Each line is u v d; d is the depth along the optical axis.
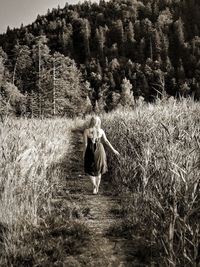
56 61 38.72
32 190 4.64
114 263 3.23
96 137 5.88
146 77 96.19
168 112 6.59
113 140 8.30
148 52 179.75
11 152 4.64
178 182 3.65
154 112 6.90
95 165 5.79
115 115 11.16
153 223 3.50
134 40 197.75
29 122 8.06
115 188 6.05
